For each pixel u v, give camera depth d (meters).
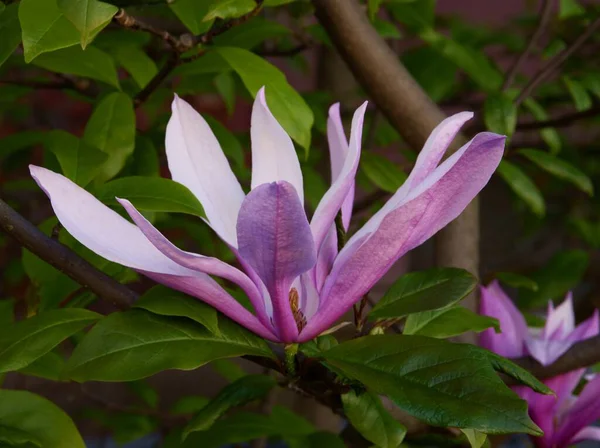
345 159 0.70
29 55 0.68
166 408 1.56
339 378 0.70
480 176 0.66
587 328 0.82
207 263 0.66
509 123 0.92
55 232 0.71
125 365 0.68
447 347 0.67
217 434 0.86
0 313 0.79
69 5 0.67
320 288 0.70
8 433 0.71
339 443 0.84
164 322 0.69
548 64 0.98
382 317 0.71
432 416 0.65
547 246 1.78
